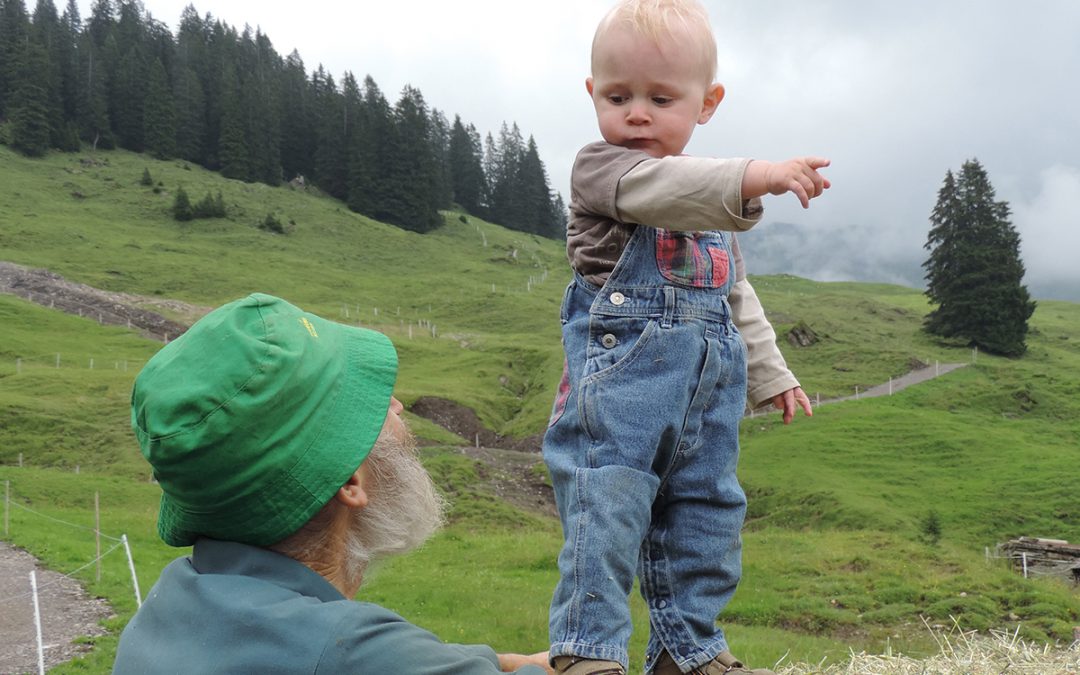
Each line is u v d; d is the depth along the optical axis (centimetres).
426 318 8569
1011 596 1814
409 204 13262
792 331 7500
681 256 223
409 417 5044
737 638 1467
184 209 11156
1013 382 6172
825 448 4447
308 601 155
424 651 155
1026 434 5078
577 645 198
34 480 3128
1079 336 9388
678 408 215
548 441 228
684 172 198
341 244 11550
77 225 10106
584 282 233
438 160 15925
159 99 13625
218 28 16888
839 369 6788
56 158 12594
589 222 227
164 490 159
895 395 5931
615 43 220
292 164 14600
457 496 3478
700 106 225
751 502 3834
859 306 9306
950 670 373
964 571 2039
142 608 166
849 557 2161
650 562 227
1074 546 2403
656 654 228
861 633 1681
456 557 2309
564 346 233
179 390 151
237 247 10481
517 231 15600
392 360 176
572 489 212
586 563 201
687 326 220
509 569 2202
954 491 3791
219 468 151
